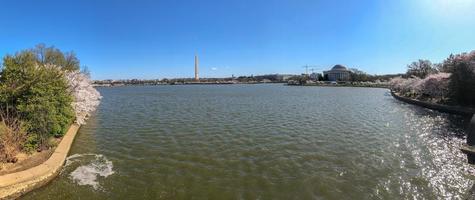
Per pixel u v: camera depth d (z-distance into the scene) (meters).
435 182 13.48
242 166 15.68
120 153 18.20
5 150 14.28
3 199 11.57
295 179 13.85
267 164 15.99
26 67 18.33
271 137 22.48
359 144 20.41
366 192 12.48
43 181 13.13
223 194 12.33
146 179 13.91
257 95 81.19
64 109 20.69
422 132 24.81
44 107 17.25
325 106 47.75
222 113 37.94
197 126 27.52
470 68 36.03
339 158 17.08
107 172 14.82
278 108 44.50
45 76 19.08
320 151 18.53
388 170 15.06
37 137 16.89
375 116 35.06
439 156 17.52
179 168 15.40
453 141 21.31
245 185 13.21
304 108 44.47
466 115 33.94
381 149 19.08
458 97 38.88
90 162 16.39
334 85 153.62
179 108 44.84
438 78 46.53
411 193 12.38
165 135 23.39
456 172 14.73
